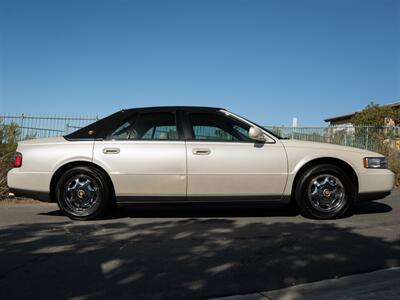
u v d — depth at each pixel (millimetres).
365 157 6816
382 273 4305
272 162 6629
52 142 6855
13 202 9102
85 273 4312
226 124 6809
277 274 4273
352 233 5801
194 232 5895
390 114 31812
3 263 4621
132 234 5812
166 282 4078
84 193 6688
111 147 6641
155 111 6879
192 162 6562
